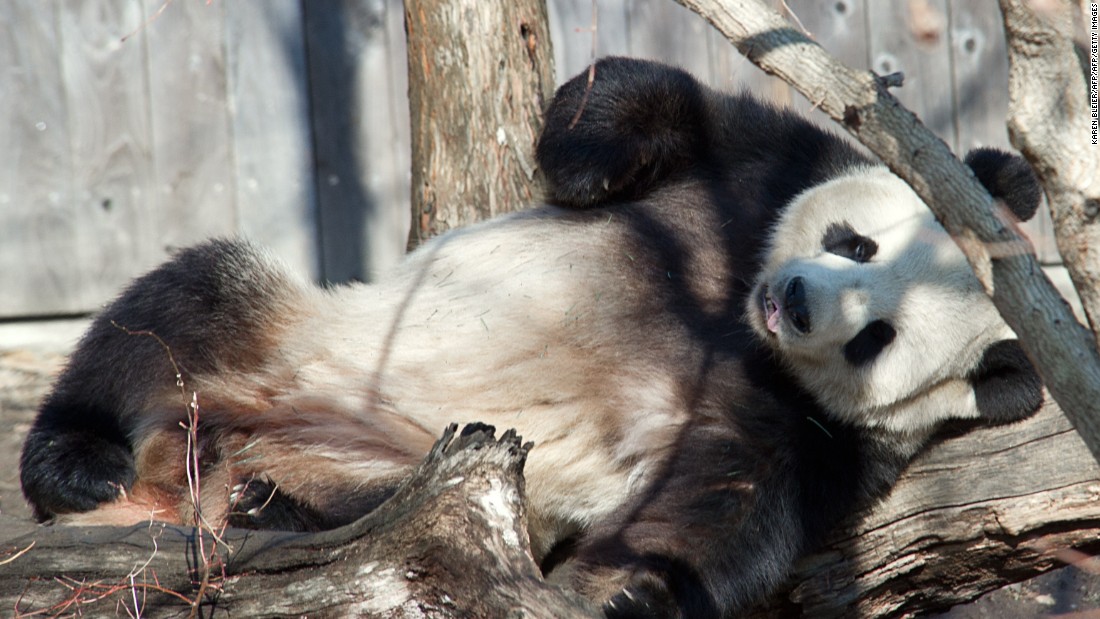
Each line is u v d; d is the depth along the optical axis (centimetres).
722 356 789
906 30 1538
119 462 795
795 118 872
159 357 812
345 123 1505
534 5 925
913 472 749
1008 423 729
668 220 838
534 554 799
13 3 1423
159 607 558
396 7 1494
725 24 470
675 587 718
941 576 742
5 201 1453
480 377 793
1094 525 691
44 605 559
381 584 537
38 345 1423
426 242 888
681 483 758
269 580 555
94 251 1484
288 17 1477
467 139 911
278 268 861
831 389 765
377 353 810
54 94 1448
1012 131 385
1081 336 397
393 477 787
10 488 1047
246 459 791
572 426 785
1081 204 377
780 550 743
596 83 839
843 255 773
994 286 416
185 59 1469
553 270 815
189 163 1487
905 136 435
